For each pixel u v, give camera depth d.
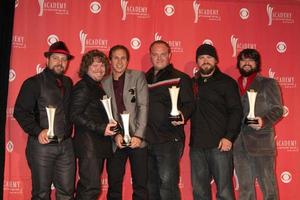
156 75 3.66
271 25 4.32
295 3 4.35
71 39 4.11
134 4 4.17
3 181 3.91
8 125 4.03
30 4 4.07
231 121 3.53
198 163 3.69
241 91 3.74
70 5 4.11
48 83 3.46
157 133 3.57
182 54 4.21
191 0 4.23
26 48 4.06
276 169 4.32
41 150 3.40
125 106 3.51
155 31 4.19
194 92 3.67
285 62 4.34
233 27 4.27
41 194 3.43
